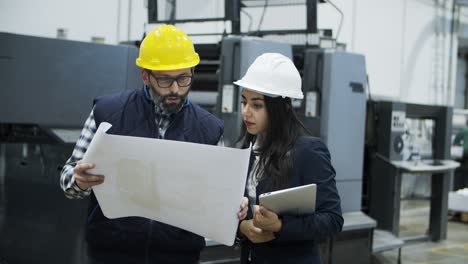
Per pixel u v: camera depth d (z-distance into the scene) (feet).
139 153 3.65
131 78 8.63
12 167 8.00
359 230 10.59
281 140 4.37
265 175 4.45
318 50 10.78
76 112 8.23
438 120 15.29
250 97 4.40
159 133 4.32
